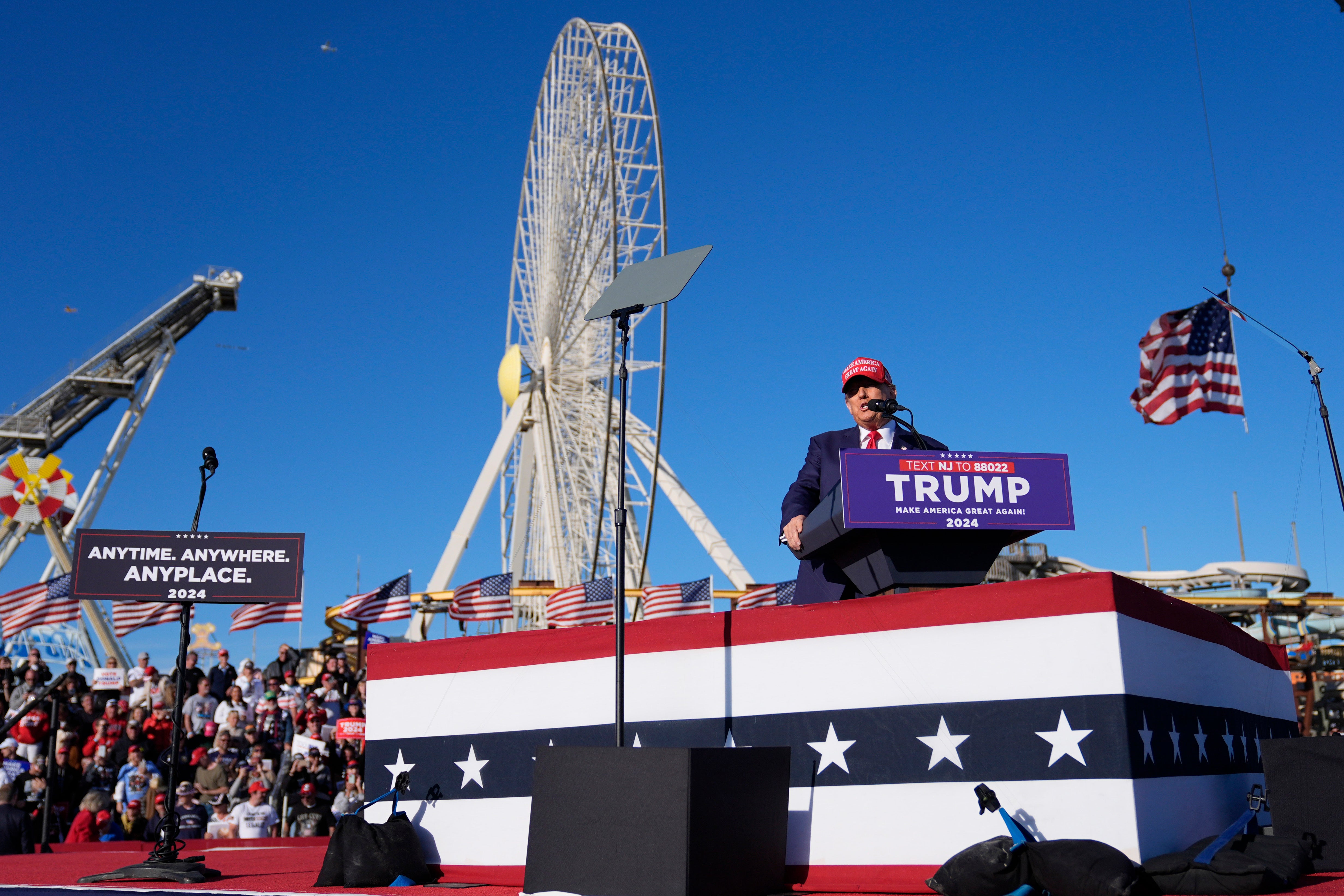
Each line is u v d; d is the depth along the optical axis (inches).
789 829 167.6
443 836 199.0
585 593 908.0
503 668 201.0
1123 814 147.0
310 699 699.4
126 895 184.9
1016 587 160.4
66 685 627.8
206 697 673.6
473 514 1311.5
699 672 181.5
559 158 1286.9
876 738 165.0
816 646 173.0
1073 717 152.8
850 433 218.5
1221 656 190.1
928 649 164.4
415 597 1118.4
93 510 1845.5
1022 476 165.3
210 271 2074.3
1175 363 555.8
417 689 209.9
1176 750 162.7
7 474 1320.1
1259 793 181.3
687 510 1451.8
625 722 181.3
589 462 1201.4
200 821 519.8
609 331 1062.4
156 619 713.0
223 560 257.4
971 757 157.9
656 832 151.4
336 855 195.9
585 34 1190.3
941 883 150.1
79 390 1893.5
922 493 161.5
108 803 488.7
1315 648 1210.0
